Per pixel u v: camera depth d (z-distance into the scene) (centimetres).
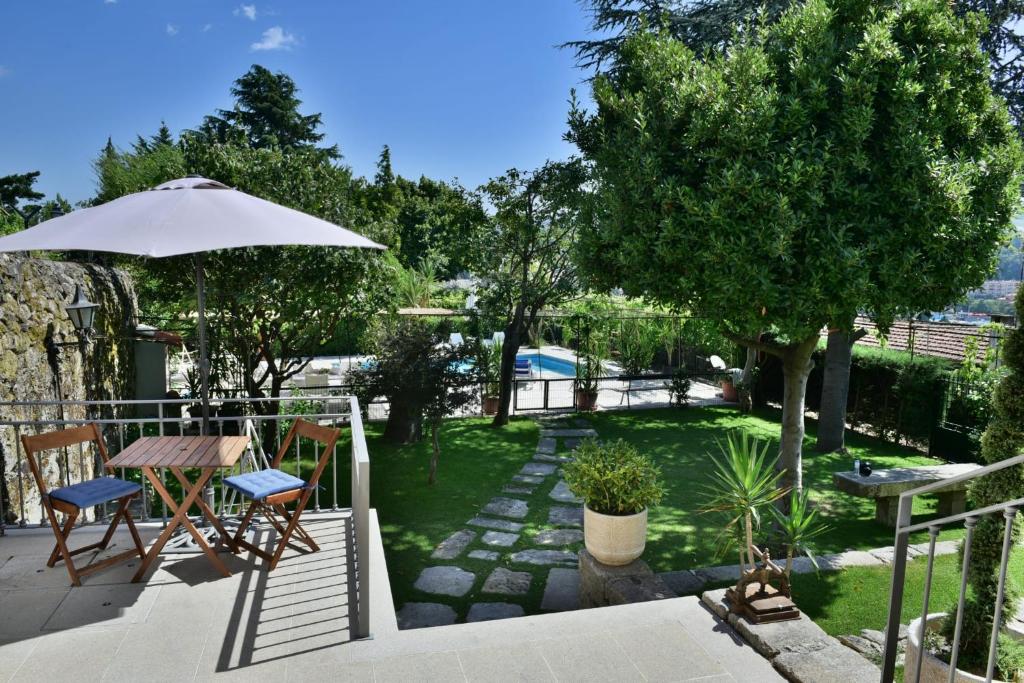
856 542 757
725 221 641
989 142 697
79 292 773
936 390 1130
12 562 439
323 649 344
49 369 771
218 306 1002
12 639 347
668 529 789
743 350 1650
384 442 1198
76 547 465
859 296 622
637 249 722
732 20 1167
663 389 1642
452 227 1370
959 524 809
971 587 335
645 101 764
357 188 1178
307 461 1075
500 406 1347
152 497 882
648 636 376
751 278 640
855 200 629
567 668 338
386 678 321
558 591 627
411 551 725
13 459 649
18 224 1062
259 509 512
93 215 418
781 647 354
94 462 923
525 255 1315
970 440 1064
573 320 1761
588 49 1398
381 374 1064
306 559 455
